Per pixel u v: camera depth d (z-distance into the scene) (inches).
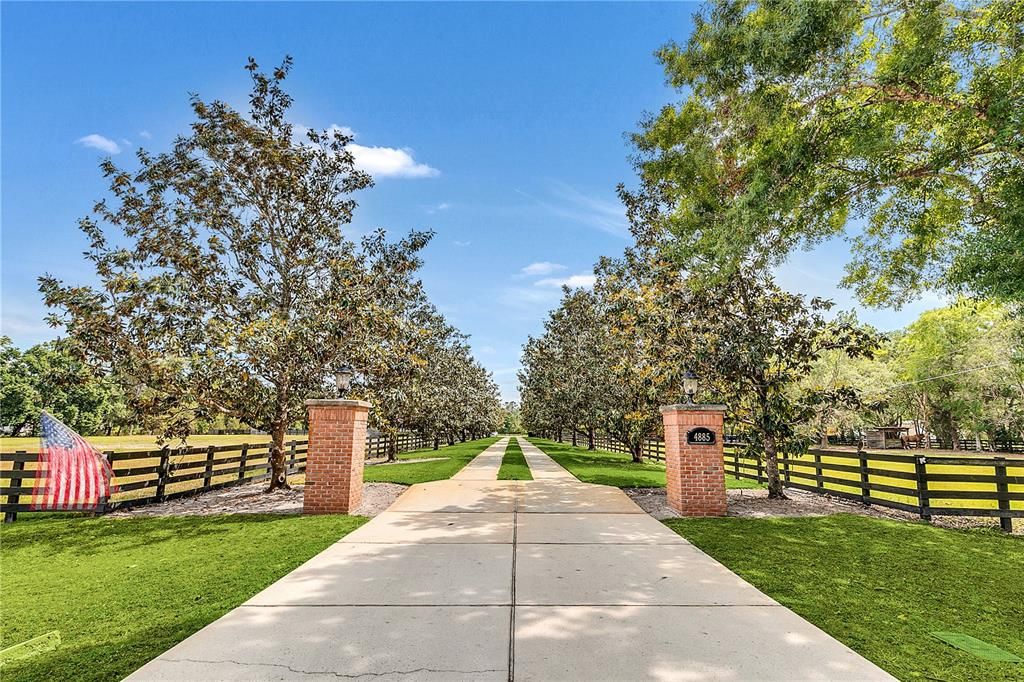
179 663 128.6
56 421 201.6
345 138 493.4
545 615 161.8
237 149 456.4
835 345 395.9
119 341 397.1
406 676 121.7
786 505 388.5
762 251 360.5
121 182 424.8
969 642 144.9
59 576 209.8
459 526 300.7
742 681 120.7
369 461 906.7
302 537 277.9
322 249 499.8
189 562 230.1
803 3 264.4
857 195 334.0
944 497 331.6
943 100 291.3
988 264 288.2
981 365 1403.8
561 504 378.6
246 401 428.1
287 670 124.6
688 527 306.5
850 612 167.8
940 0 269.1
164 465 415.2
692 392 370.9
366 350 449.4
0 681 121.4
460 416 1321.4
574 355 1035.3
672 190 396.5
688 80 349.1
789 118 312.3
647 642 141.8
